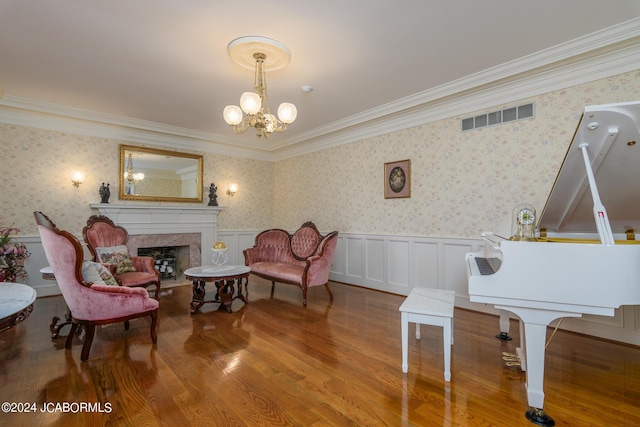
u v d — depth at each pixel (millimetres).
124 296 2473
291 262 4809
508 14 2273
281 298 4215
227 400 1829
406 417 1674
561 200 2039
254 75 3229
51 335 2848
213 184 5711
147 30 2465
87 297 2336
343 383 2020
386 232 4535
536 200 3123
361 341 2713
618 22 2359
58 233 2277
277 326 3104
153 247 5305
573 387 1972
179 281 5273
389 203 4500
